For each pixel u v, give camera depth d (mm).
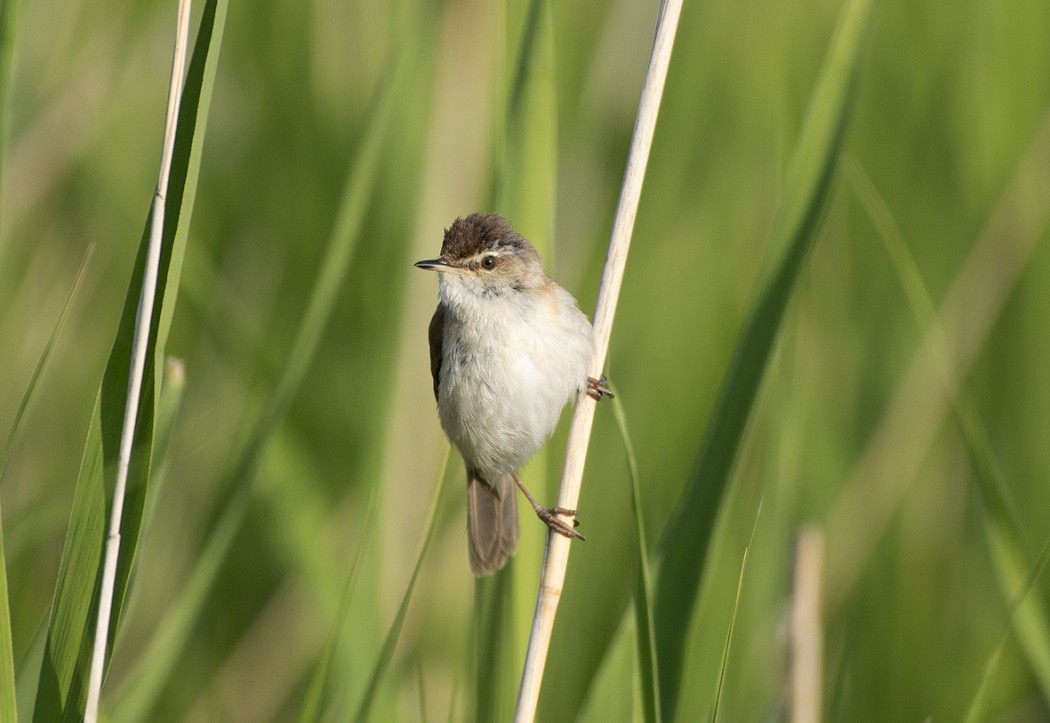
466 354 8789
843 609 10133
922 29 12094
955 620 10500
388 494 9391
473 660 8570
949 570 10742
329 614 8734
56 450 10719
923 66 12039
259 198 11930
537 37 7770
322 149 11805
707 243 11406
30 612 9750
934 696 10047
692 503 6902
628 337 10969
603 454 10555
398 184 10547
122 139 12211
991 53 12008
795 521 10047
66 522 9773
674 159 11680
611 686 6957
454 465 10039
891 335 11344
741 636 9375
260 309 11477
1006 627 6898
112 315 11516
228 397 10867
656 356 10875
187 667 9766
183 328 11453
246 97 12406
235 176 12148
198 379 11305
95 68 11797
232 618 10242
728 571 9539
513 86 7805
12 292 11031
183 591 7434
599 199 11633
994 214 11008
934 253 11664
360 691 7926
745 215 11648
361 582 8180
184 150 5672
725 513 6859
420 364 10102
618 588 10141
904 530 10867
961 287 11023
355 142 11547
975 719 6852
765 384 6898
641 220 11469
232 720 9570
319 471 10539
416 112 10500
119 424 5844
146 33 12367
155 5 12422
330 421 10789
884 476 10445
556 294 8727
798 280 7004
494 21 10703
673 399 10781
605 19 12008
